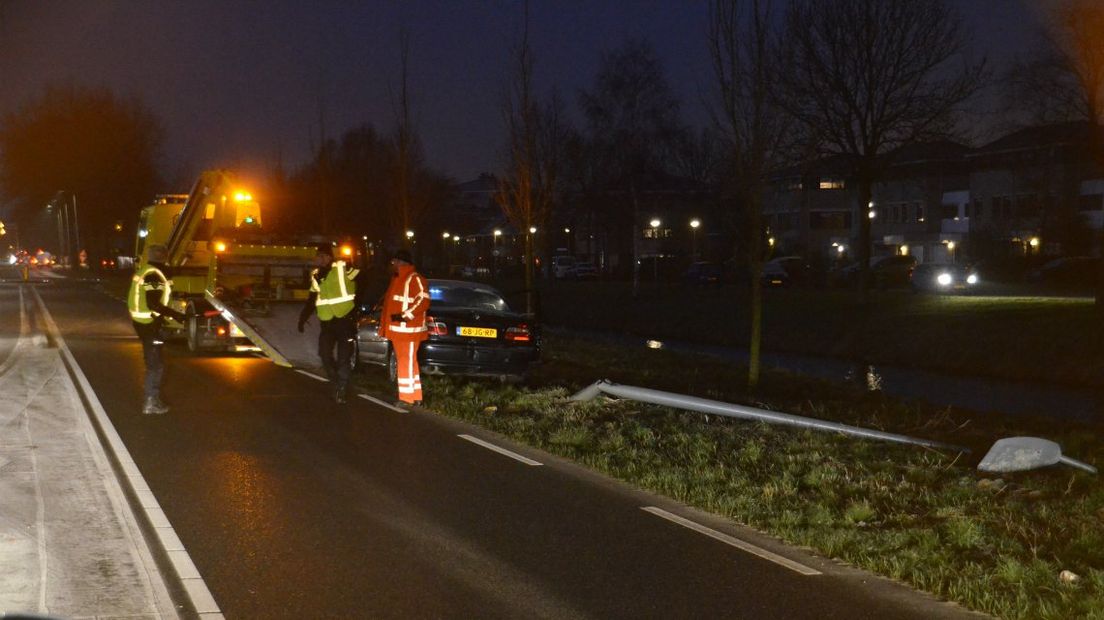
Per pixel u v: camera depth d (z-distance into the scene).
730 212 26.31
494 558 6.71
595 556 6.78
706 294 42.44
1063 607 5.60
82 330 26.27
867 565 6.55
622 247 74.88
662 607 5.83
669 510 8.01
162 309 12.15
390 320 12.97
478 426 11.74
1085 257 46.62
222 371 17.05
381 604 5.79
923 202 73.31
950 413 13.80
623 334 34.25
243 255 19.19
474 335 14.42
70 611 5.52
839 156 29.58
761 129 15.47
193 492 8.34
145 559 6.48
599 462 9.51
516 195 27.30
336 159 64.12
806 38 27.84
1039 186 57.34
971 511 7.70
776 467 9.30
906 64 28.39
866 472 9.06
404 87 29.25
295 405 13.18
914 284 43.22
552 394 13.84
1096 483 8.70
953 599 5.96
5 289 54.78
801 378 18.50
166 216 24.33
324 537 7.12
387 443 10.66
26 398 13.45
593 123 57.34
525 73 25.58
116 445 10.27
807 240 77.81
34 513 7.50
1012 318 24.80
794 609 5.82
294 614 5.59
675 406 12.69
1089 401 17.00
